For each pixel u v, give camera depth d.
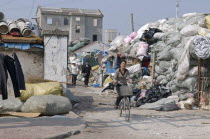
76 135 7.73
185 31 14.88
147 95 14.36
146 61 20.52
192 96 13.53
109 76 23.50
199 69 13.55
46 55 12.90
